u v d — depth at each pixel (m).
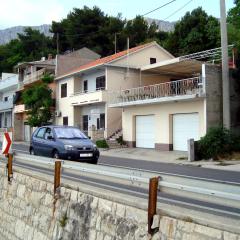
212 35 45.09
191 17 47.91
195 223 4.96
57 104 45.72
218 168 18.89
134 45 63.66
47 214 8.98
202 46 45.69
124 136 34.75
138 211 6.05
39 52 77.44
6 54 83.44
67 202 8.20
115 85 37.47
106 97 36.81
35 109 46.03
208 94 25.83
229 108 24.03
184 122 28.44
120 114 37.66
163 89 30.47
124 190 9.00
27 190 10.34
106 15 69.81
